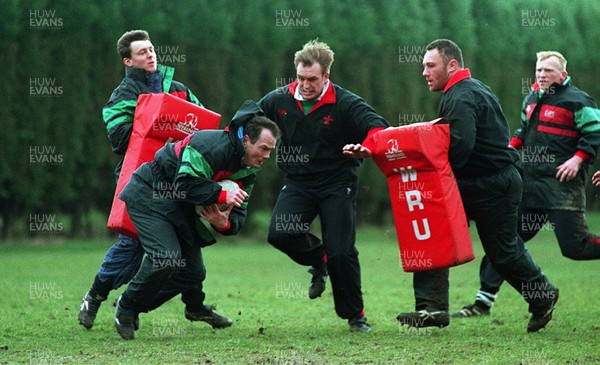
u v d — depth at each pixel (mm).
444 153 23156
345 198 25719
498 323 27578
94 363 20234
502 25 78250
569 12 82188
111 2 62719
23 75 60750
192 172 22188
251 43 68812
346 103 25406
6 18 59469
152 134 24578
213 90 67062
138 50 26297
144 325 27297
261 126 22469
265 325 27297
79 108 62500
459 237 23266
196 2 66375
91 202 66500
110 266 25516
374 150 23453
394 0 74375
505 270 24734
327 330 26031
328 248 25438
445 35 76000
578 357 21219
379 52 73938
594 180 27703
